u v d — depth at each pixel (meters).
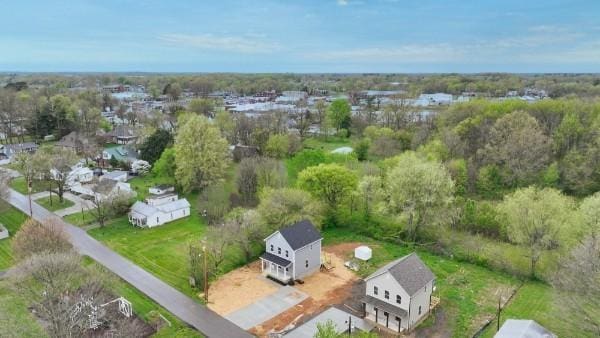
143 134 106.19
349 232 59.72
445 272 47.53
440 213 55.62
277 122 118.56
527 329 29.42
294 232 46.91
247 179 68.94
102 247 54.41
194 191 78.94
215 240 46.97
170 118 132.25
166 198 71.25
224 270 48.09
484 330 36.56
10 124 121.25
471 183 75.94
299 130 132.25
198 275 43.94
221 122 111.94
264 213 53.00
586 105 92.50
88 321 33.66
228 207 65.06
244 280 45.97
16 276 33.72
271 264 46.94
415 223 57.19
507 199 55.44
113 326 35.56
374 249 53.97
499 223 55.44
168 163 81.19
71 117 128.00
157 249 53.78
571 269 36.28
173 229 61.53
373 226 59.62
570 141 83.25
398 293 36.75
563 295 35.03
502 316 38.53
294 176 74.56
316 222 54.50
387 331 36.69
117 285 43.16
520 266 47.59
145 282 45.06
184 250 52.59
